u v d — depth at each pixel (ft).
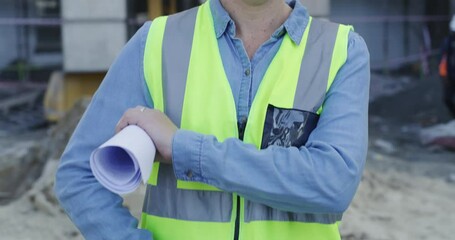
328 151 5.74
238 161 5.62
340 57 6.17
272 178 5.60
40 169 23.38
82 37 35.94
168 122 5.77
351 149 5.80
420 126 38.58
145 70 6.21
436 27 55.62
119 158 5.67
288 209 5.77
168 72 6.14
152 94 6.17
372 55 55.62
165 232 6.03
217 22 6.24
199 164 5.61
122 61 6.32
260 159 5.62
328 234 6.09
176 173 5.71
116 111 6.19
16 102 43.75
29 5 50.65
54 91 36.73
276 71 6.12
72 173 6.03
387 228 19.85
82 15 35.81
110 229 5.89
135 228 5.95
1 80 49.65
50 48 50.49
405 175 26.32
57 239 18.25
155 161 5.83
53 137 24.57
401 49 55.77
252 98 6.07
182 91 6.08
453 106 34.86
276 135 5.97
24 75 49.96
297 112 5.98
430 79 48.52
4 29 50.26
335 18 55.52
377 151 31.30
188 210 5.97
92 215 5.91
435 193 23.94
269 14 6.25
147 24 6.47
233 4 6.26
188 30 6.31
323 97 6.07
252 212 5.95
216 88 6.05
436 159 30.01
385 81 50.85
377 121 40.27
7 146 31.22
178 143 5.64
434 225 20.34
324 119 5.98
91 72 36.32
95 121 6.18
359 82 6.16
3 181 22.90
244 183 5.59
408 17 55.72
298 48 6.18
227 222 5.93
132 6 37.83
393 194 23.03
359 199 22.08
